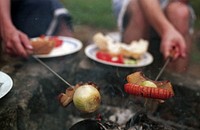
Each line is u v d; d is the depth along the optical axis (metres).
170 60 1.01
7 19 1.02
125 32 1.36
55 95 0.87
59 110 0.91
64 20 1.36
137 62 1.07
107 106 0.97
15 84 0.76
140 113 0.76
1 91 0.63
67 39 1.20
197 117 0.96
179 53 1.04
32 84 0.77
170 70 1.05
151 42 1.29
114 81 0.96
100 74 0.98
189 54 1.32
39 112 0.78
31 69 0.88
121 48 1.11
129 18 1.34
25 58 0.95
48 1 1.30
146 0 1.24
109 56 1.06
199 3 2.12
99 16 2.08
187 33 1.30
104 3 2.36
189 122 0.96
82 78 0.99
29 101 0.70
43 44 0.97
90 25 1.91
